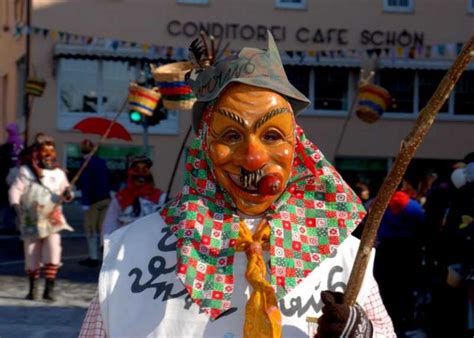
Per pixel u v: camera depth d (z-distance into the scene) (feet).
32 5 74.79
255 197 8.63
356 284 7.92
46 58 75.51
